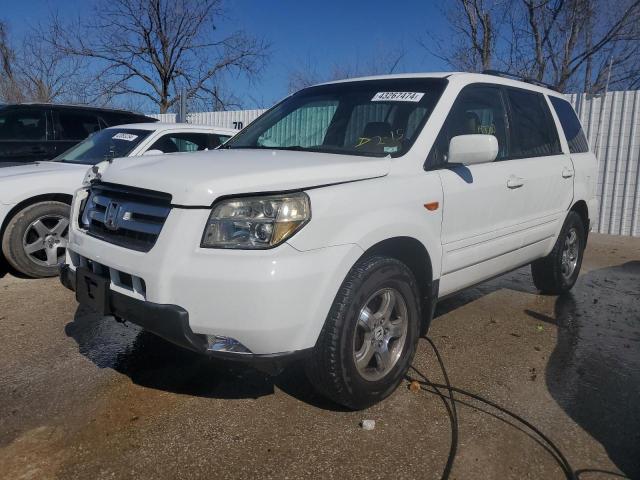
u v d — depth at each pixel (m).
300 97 4.56
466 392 3.45
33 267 5.64
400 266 3.22
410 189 3.29
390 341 3.34
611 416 3.22
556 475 2.67
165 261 2.69
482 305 5.32
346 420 3.11
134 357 3.89
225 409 3.21
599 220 10.13
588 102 10.02
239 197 2.71
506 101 4.50
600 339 4.48
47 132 7.77
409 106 3.81
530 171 4.49
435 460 2.76
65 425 3.00
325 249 2.79
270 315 2.61
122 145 6.38
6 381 3.49
